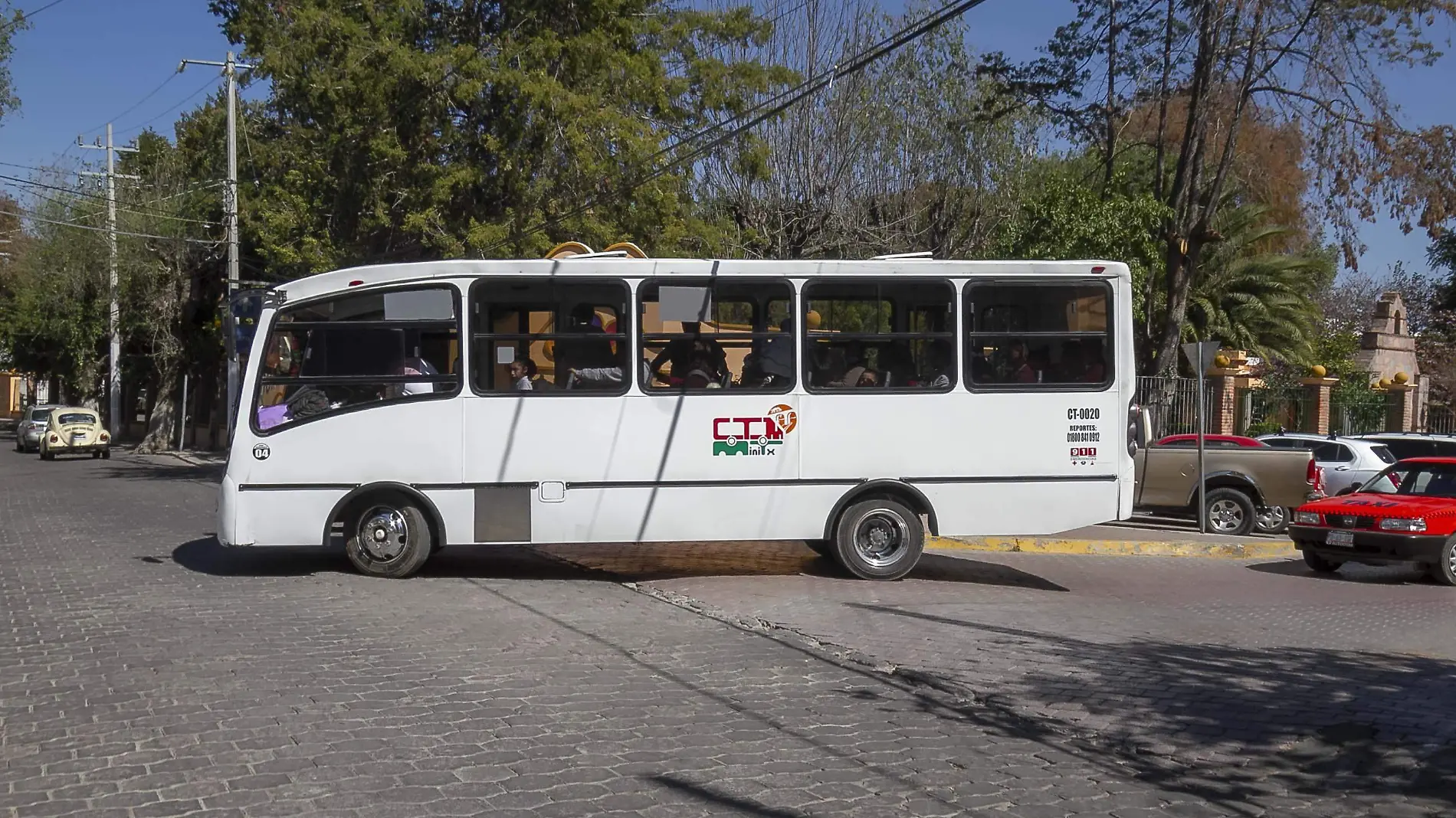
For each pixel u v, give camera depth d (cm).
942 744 680
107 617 1002
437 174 2488
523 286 1221
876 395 1255
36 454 4516
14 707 717
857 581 1277
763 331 1248
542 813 549
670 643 945
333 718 701
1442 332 4372
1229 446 1967
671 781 599
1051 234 2534
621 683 805
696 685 807
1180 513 1980
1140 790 608
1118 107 2566
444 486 1212
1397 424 3133
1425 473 1578
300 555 1391
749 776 612
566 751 647
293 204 2662
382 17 2516
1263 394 2833
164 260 4094
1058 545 1644
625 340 1229
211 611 1032
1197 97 2392
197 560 1349
